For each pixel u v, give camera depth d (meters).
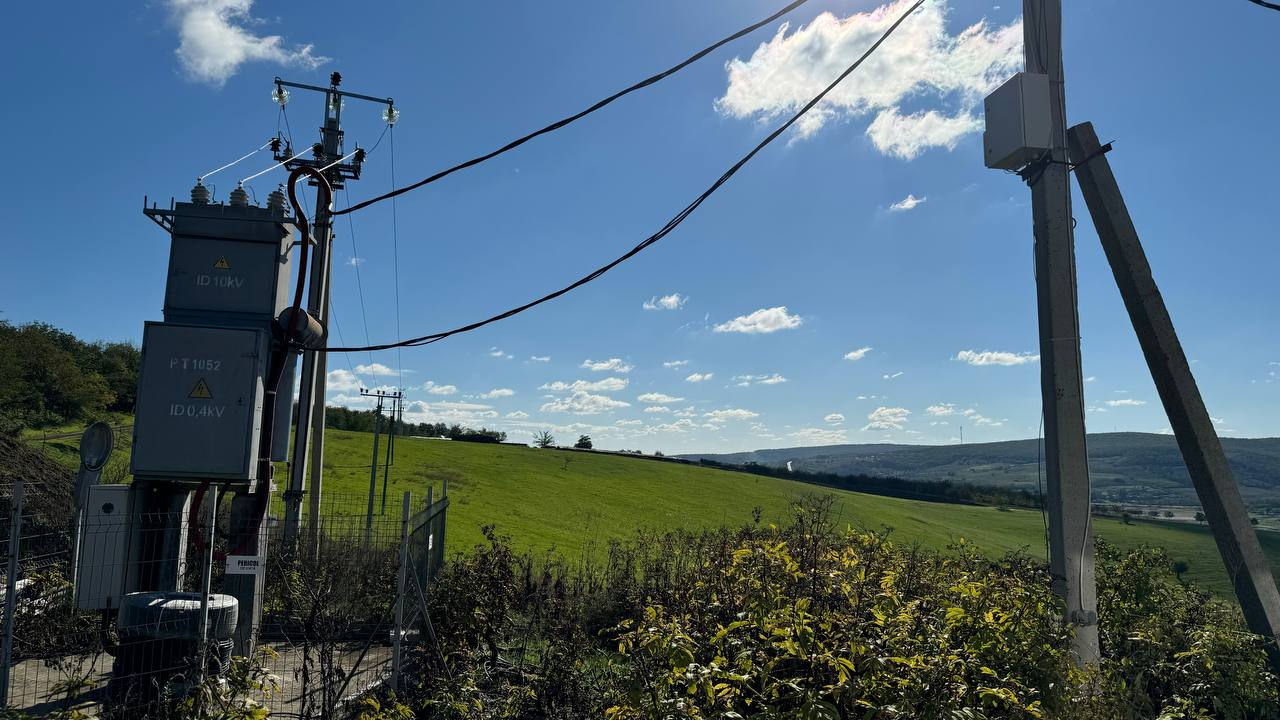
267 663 7.34
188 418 6.86
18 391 36.03
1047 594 5.38
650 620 5.21
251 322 7.26
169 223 7.23
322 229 14.92
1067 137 7.31
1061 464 6.23
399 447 52.75
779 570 6.00
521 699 6.68
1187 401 6.83
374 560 8.65
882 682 4.09
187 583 7.62
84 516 7.45
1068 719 4.63
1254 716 5.79
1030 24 6.83
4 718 4.91
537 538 27.33
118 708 5.52
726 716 3.82
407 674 7.30
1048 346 6.42
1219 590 8.52
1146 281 7.02
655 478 57.66
